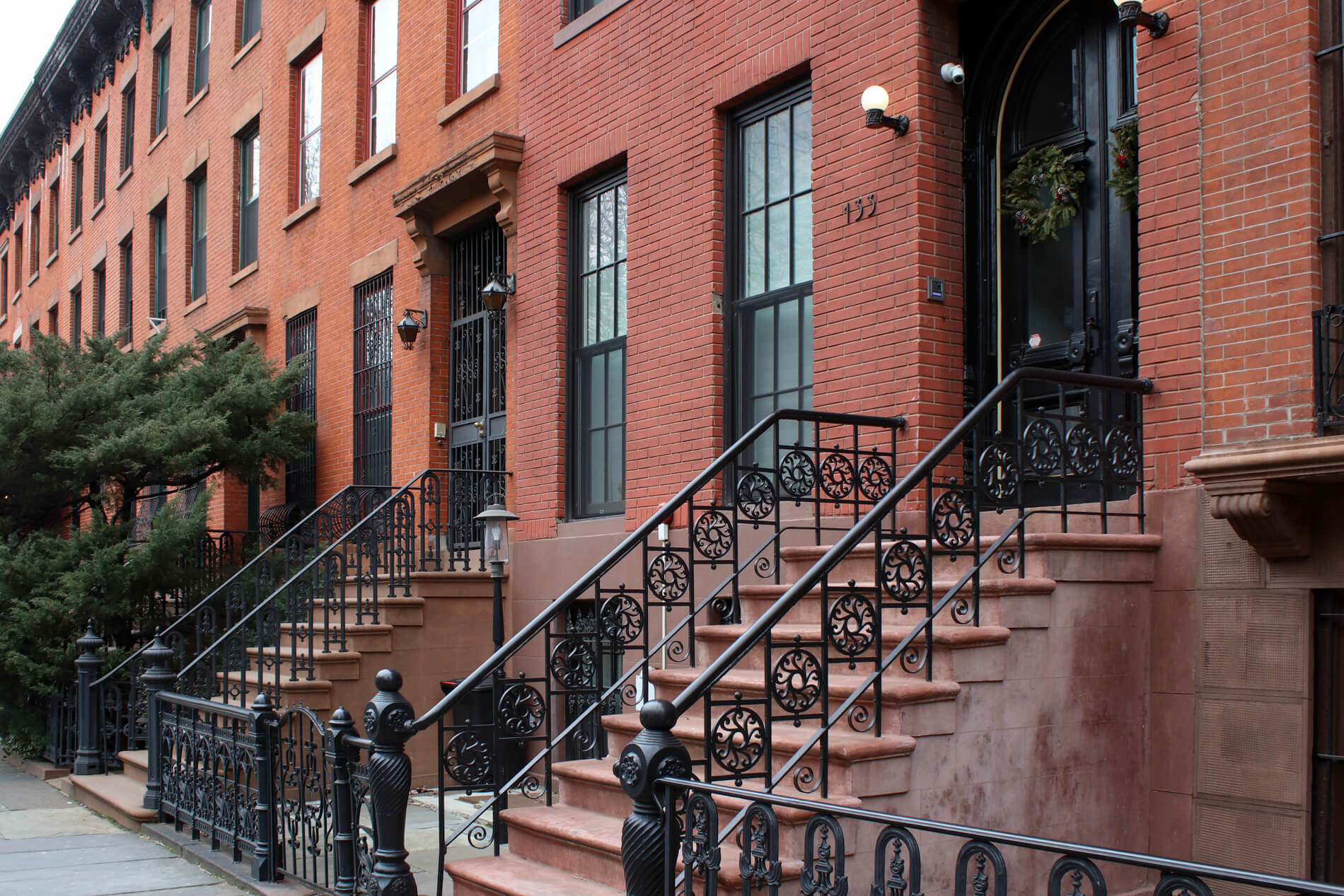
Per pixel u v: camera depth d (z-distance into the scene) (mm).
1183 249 5625
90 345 13336
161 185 18703
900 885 3369
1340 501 4910
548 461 9633
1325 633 5066
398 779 5328
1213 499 5004
